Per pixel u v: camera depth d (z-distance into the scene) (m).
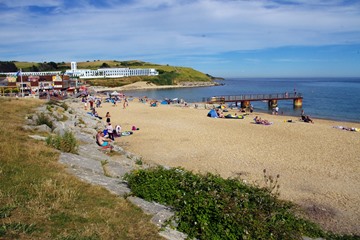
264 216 7.10
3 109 23.27
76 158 11.36
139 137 26.03
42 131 16.50
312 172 16.81
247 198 7.72
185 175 9.05
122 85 147.00
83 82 132.75
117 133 26.16
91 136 20.91
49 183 7.58
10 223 5.47
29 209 6.21
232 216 6.56
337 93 96.75
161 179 8.62
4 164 8.77
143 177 8.86
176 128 30.91
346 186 14.74
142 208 7.36
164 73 178.75
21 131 14.84
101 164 11.61
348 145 23.66
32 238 5.14
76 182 8.30
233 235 6.24
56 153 11.19
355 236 9.52
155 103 56.66
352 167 17.73
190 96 93.81
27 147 11.17
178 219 6.88
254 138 26.14
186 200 7.36
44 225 5.68
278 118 42.06
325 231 9.32
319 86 157.12
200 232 6.47
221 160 19.12
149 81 158.62
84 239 5.35
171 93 109.19
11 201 6.42
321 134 28.47
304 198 13.21
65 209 6.52
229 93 107.19
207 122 35.44
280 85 184.25
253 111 53.91
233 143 24.03
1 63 144.25
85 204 6.98
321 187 14.58
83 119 30.05
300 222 8.47
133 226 6.36
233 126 32.66
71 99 63.47
